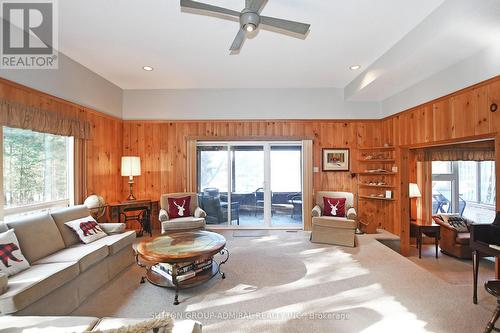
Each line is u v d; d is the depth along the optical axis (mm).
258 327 2002
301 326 2008
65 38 2994
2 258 1990
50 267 2145
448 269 3562
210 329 1979
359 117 4938
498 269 2576
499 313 1832
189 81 4539
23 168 3023
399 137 4359
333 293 2506
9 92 2680
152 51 3346
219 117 4961
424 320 2076
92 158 4066
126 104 4930
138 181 4992
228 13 1957
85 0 2295
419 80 3723
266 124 5008
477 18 2109
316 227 4176
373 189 4914
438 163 5551
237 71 4066
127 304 2332
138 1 2311
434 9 2428
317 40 3041
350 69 3998
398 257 3449
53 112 3201
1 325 1412
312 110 4945
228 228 5090
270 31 2836
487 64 2648
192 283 2475
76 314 2188
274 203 5168
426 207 4605
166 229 3979
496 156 2586
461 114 3031
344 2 2332
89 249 2578
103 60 3619
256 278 2834
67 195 3670
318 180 5027
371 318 2104
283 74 4215
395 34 2900
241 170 5145
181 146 5012
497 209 2537
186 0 1812
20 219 2465
